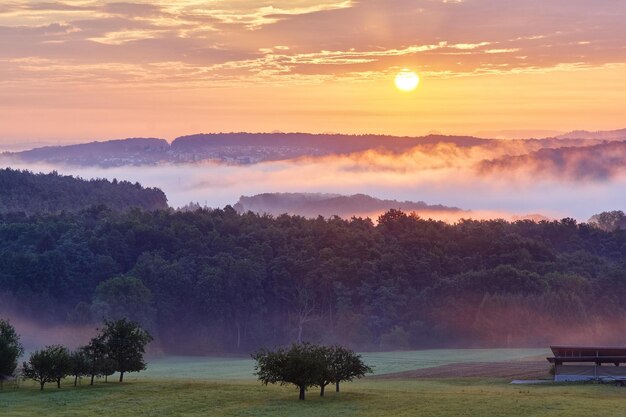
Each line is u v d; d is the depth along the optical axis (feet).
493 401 236.84
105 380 292.20
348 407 230.89
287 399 246.88
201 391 262.88
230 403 239.71
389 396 251.39
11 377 287.69
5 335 296.92
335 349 266.98
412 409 225.15
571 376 301.63
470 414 216.13
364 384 303.48
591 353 301.43
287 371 246.06
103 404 238.07
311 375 246.68
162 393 258.16
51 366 269.64
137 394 256.11
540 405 228.43
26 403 240.12
